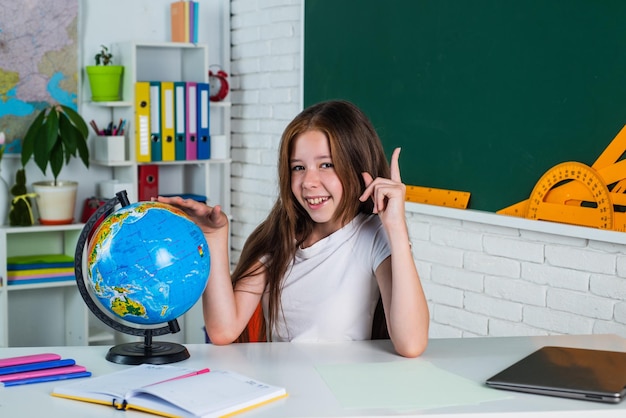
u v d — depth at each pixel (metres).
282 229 2.00
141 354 1.72
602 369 1.61
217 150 4.32
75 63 4.04
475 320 3.18
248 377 1.57
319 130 1.89
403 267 1.79
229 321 1.92
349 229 1.96
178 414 1.36
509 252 3.01
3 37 3.83
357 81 3.63
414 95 3.34
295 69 4.07
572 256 2.79
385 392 1.50
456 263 3.23
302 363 1.72
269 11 4.21
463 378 1.61
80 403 1.45
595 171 2.65
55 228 3.82
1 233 3.69
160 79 4.34
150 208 1.67
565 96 2.75
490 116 3.02
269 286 2.02
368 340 1.95
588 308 2.75
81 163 4.14
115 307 1.64
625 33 2.55
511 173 2.96
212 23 4.50
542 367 1.63
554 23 2.77
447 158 3.21
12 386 1.55
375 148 1.96
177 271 1.63
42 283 3.83
